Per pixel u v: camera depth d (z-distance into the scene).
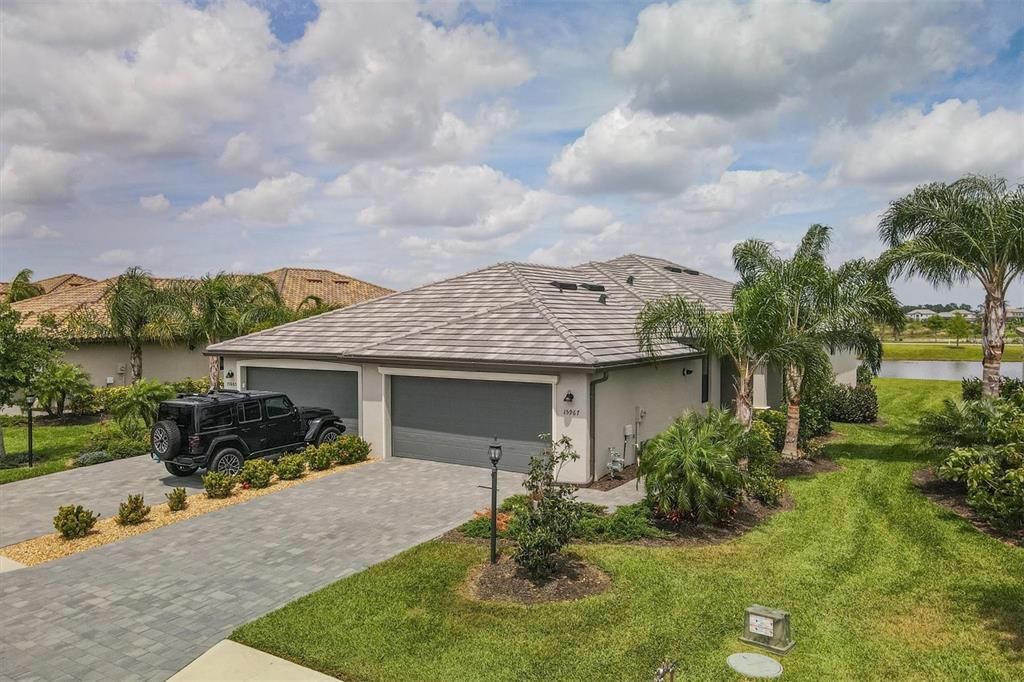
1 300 45.19
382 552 10.61
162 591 9.20
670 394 19.14
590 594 8.90
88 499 14.05
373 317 21.25
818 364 15.12
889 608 8.51
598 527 11.33
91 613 8.54
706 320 15.23
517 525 9.59
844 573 9.67
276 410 16.59
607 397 15.74
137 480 15.70
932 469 15.98
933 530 11.57
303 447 17.30
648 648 7.45
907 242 16.59
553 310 18.03
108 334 28.55
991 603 8.60
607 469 15.76
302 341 20.27
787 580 9.39
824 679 6.85
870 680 6.84
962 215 16.59
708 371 22.02
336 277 51.12
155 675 7.02
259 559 10.36
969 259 16.86
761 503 13.12
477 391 16.53
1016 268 16.70
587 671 6.97
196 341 30.58
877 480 15.27
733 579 9.41
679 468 11.45
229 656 7.37
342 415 19.12
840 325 15.73
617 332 18.03
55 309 31.78
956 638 7.71
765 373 25.52
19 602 8.89
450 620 8.11
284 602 8.80
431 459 17.33
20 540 11.41
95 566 10.16
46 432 23.19
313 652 7.36
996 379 17.22
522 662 7.14
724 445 11.74
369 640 7.62
